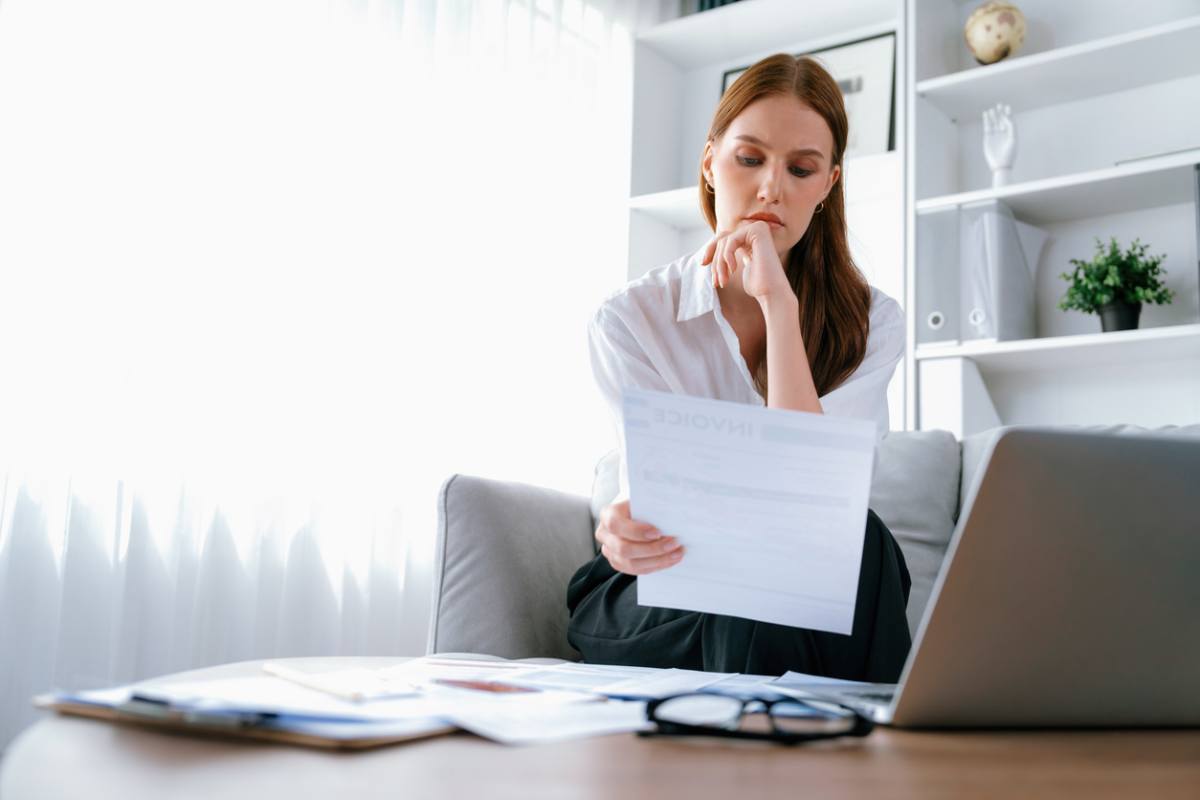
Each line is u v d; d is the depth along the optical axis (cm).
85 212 211
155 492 219
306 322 249
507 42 306
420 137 278
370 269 264
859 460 78
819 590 82
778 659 93
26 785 41
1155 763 52
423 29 281
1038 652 58
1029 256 281
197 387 226
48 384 204
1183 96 273
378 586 262
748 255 129
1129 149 279
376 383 264
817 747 54
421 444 274
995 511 55
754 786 44
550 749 52
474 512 154
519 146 309
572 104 330
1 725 195
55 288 206
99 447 211
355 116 262
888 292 321
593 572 139
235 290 235
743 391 150
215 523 228
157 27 224
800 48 340
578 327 326
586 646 125
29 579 200
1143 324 270
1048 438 54
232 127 236
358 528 258
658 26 346
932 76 296
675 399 79
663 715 60
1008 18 284
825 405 133
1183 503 57
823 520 80
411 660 105
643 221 347
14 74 203
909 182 281
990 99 290
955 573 56
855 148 317
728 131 138
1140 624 59
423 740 53
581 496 183
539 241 314
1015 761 51
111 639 208
